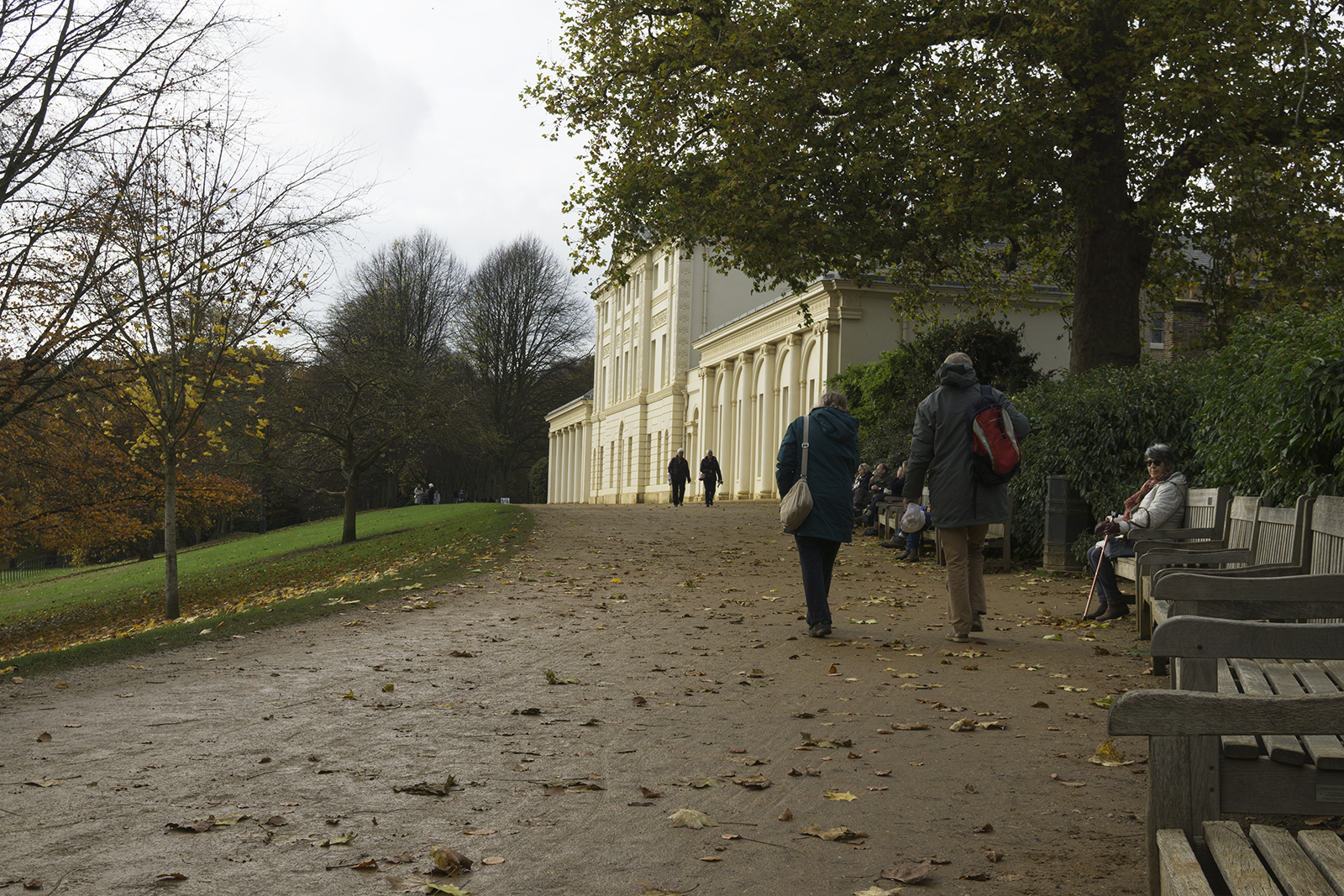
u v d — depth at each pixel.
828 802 4.32
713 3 19.23
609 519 28.17
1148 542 8.37
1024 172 17.34
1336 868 2.21
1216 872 2.62
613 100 19.95
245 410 25.75
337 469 35.00
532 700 6.36
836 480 8.80
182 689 6.84
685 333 62.28
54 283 16.31
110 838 3.90
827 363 41.16
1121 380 14.36
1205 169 18.27
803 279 20.78
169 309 16.91
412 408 33.41
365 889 3.38
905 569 15.49
